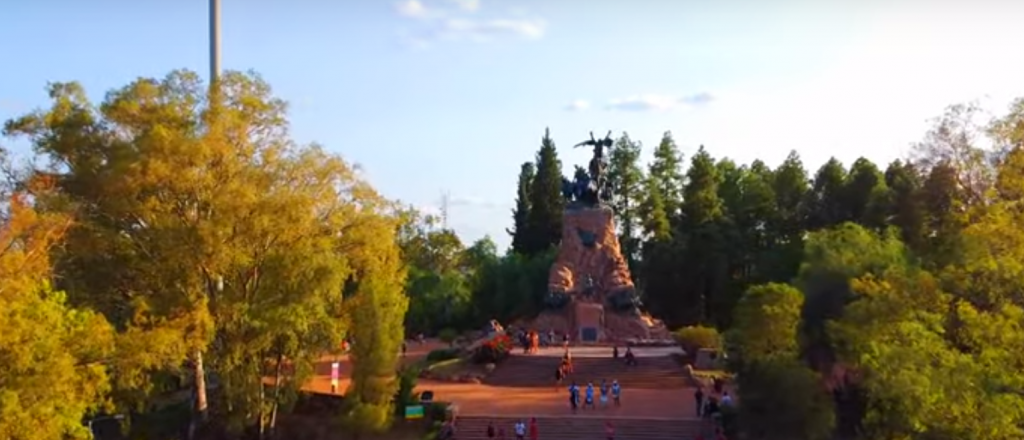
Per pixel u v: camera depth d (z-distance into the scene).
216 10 64.44
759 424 51.59
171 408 59.97
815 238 64.81
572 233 96.81
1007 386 29.44
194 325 46.34
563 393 68.75
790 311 53.41
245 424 54.56
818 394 51.50
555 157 136.62
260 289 51.75
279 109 53.91
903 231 83.12
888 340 35.19
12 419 31.00
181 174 49.03
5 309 31.89
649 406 63.09
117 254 51.22
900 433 34.59
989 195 34.38
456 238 134.50
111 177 48.75
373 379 55.25
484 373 76.62
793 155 115.44
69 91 53.47
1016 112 33.56
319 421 58.56
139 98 51.75
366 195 55.75
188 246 49.28
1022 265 29.89
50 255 45.34
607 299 93.19
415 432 57.28
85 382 36.28
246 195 49.41
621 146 134.25
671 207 132.75
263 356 54.34
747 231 110.38
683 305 110.44
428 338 113.88
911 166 85.56
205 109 51.53
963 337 32.41
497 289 117.12
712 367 76.62
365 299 55.59
